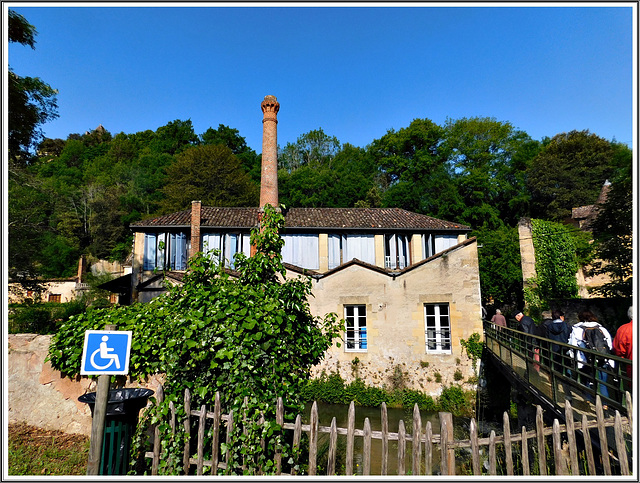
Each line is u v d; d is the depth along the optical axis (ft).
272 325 14.52
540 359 24.09
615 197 36.45
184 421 12.81
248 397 12.95
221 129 191.72
